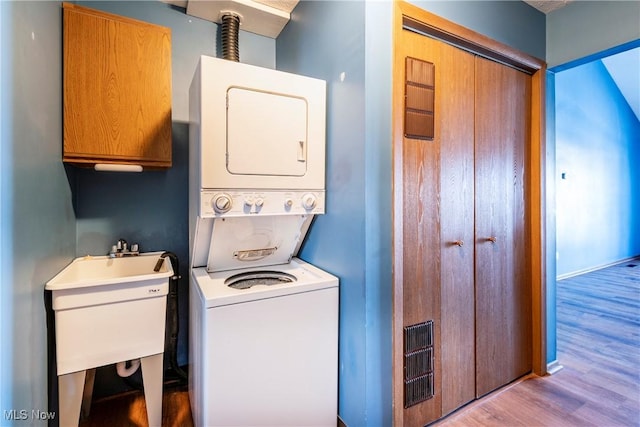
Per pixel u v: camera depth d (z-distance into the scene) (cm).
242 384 140
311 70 188
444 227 175
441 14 162
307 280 160
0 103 92
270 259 196
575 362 241
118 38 164
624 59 530
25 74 109
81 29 156
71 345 135
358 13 146
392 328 153
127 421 176
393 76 150
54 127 141
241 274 178
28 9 112
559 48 212
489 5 184
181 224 212
